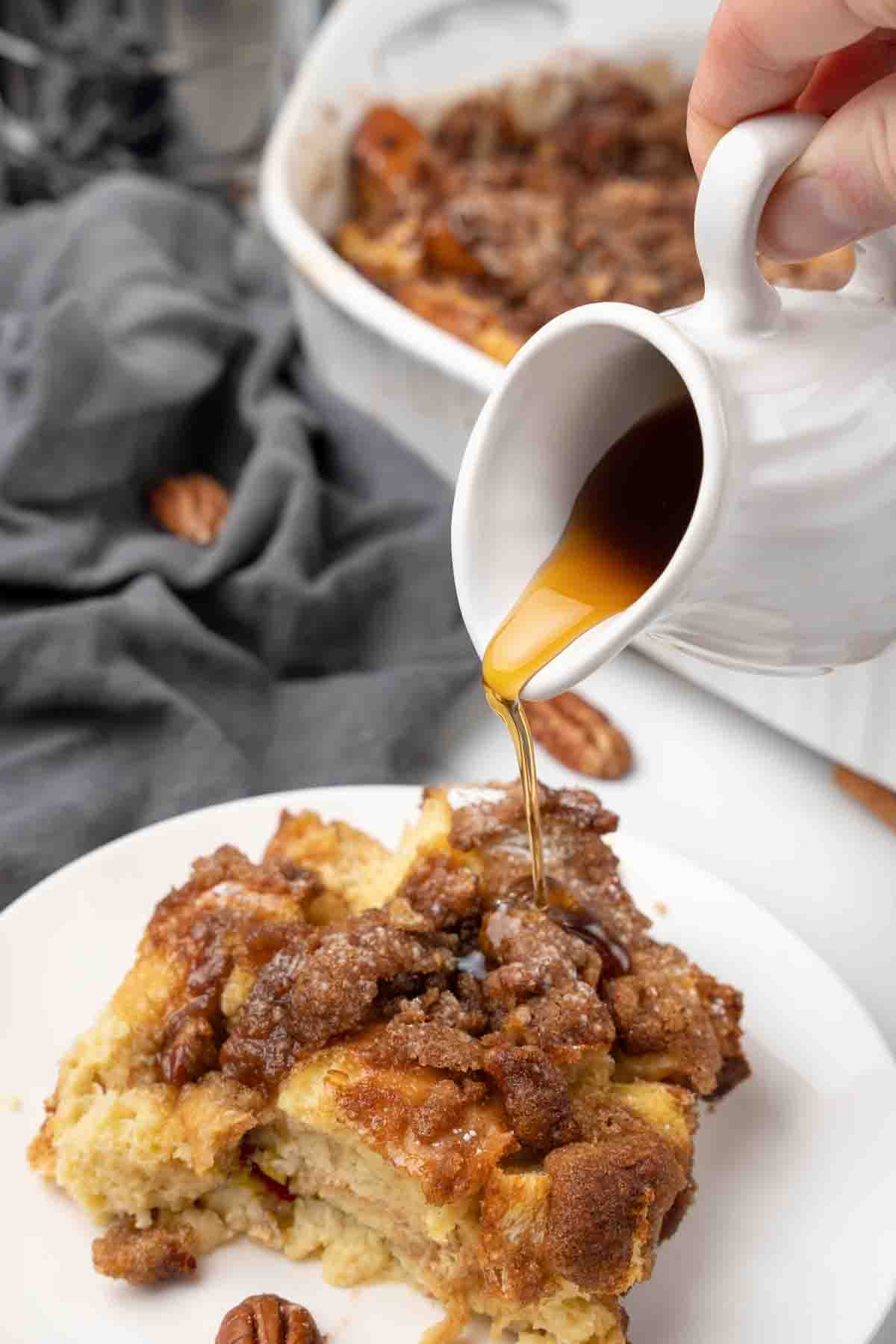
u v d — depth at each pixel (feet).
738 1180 1.54
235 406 2.41
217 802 1.98
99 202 2.60
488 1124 1.46
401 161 2.70
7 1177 1.54
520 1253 1.42
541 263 2.47
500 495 1.39
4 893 1.88
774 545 1.32
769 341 1.33
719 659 1.44
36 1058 1.61
